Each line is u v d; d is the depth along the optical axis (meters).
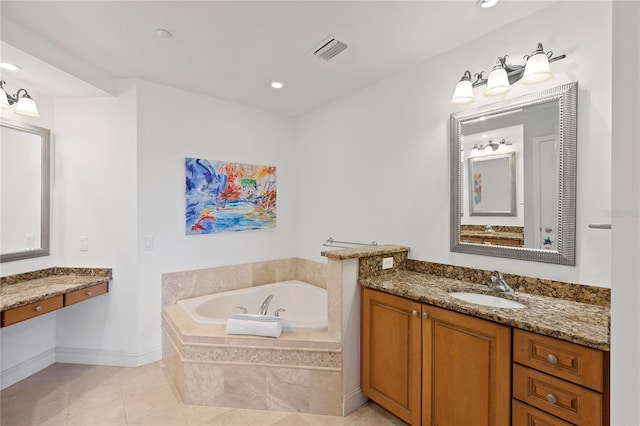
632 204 0.52
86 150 2.65
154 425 1.93
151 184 2.69
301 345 2.05
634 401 0.52
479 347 1.50
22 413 2.02
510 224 1.88
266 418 2.00
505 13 1.77
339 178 3.09
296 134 3.65
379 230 2.69
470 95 1.88
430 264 2.29
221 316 2.93
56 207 2.65
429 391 1.72
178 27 1.89
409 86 2.44
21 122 2.43
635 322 0.51
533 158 1.78
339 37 2.01
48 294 2.11
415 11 1.75
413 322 1.80
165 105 2.76
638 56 0.51
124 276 2.63
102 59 2.28
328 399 2.04
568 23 1.64
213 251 3.05
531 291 1.78
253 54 2.22
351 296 2.08
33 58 1.96
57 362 2.69
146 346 2.68
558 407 1.25
